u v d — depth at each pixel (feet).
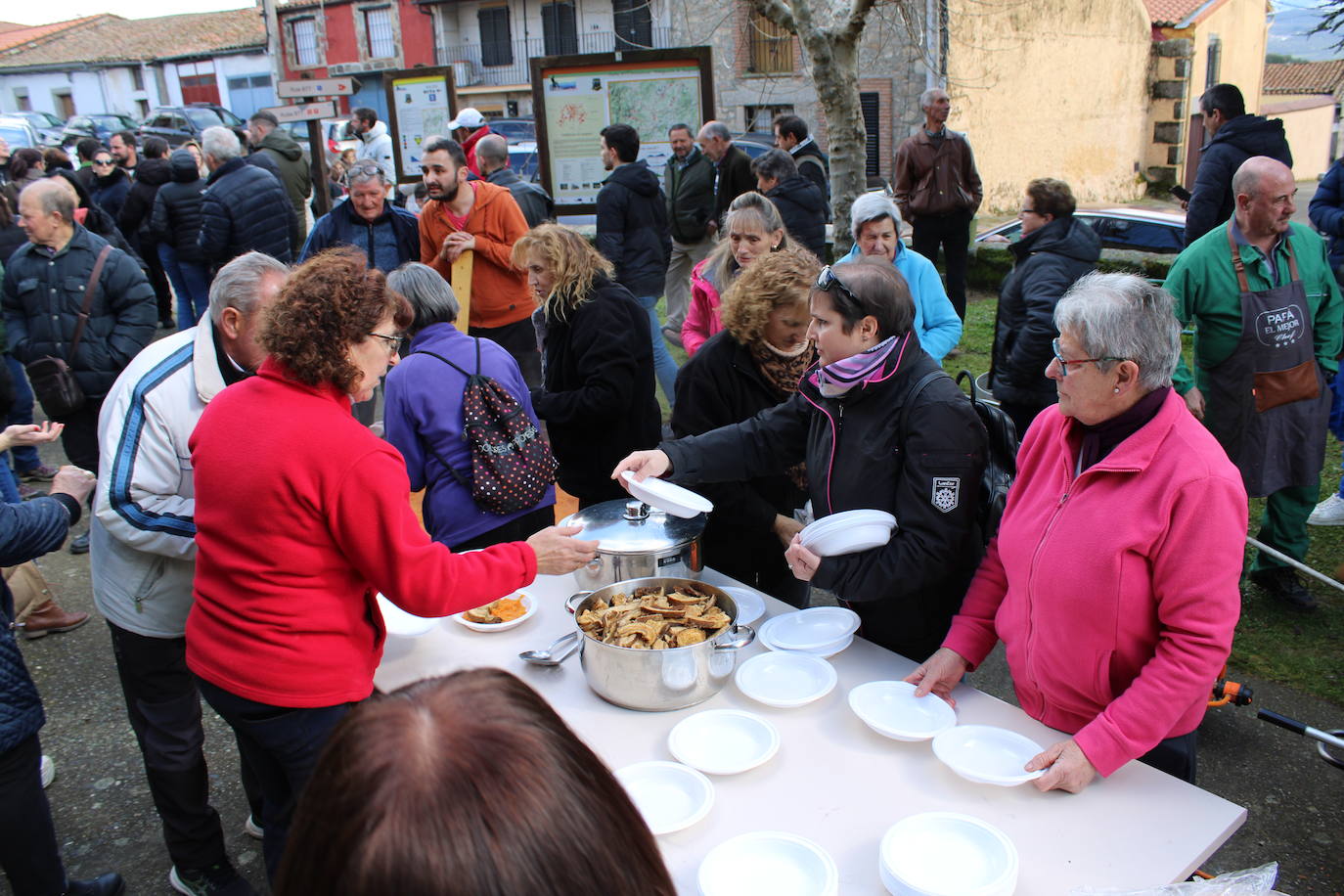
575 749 2.29
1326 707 10.21
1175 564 5.22
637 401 10.16
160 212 23.26
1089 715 5.74
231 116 70.13
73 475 7.34
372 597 6.13
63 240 13.58
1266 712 6.71
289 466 5.38
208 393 6.88
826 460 7.11
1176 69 64.13
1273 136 15.26
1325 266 11.17
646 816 5.10
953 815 4.89
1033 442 6.19
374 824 1.97
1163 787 5.26
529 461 8.75
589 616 6.57
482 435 8.54
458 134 23.15
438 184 14.80
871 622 7.34
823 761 5.62
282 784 6.41
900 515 6.61
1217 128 15.85
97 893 7.98
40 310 13.55
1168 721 5.15
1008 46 52.70
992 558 6.66
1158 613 5.37
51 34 123.03
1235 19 70.33
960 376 9.36
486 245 15.07
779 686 6.44
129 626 7.24
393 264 15.87
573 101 22.25
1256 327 11.02
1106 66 60.64
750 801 5.28
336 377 5.46
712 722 5.97
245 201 18.76
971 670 6.57
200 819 7.82
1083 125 60.13
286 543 5.50
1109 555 5.39
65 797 9.61
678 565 7.32
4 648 6.64
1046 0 54.24
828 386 6.79
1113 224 30.78
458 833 1.97
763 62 57.88
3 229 16.48
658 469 7.58
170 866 8.63
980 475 6.55
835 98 19.66
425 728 2.14
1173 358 5.33
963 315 24.22
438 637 7.40
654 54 21.71
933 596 7.10
